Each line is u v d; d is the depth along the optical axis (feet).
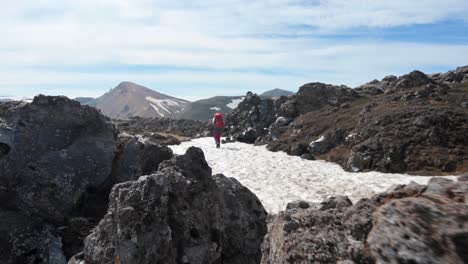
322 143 127.34
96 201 55.98
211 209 41.27
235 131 200.85
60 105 59.11
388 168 98.58
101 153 58.29
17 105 58.29
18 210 49.80
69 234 48.83
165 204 36.35
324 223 24.06
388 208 20.30
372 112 131.64
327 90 183.73
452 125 107.45
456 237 16.99
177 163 43.21
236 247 41.73
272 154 130.93
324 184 84.84
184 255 35.81
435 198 20.16
